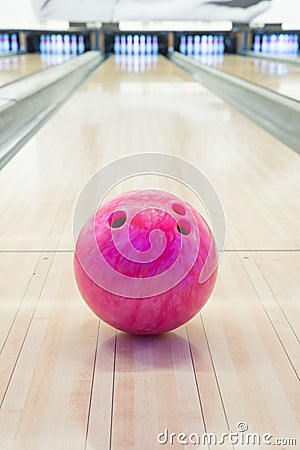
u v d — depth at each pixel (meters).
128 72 7.94
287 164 3.13
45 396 1.17
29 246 1.98
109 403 1.15
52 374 1.25
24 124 3.98
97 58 9.67
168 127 4.11
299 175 2.92
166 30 10.33
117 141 3.66
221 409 1.14
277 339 1.41
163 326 1.31
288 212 2.36
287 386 1.22
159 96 5.67
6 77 5.86
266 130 4.14
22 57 9.57
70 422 1.09
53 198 2.51
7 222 2.21
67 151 3.39
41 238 2.05
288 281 1.74
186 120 4.39
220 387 1.21
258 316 1.52
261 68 7.64
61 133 3.91
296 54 9.98
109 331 1.44
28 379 1.23
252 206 2.43
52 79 5.63
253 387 1.21
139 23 10.25
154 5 8.41
